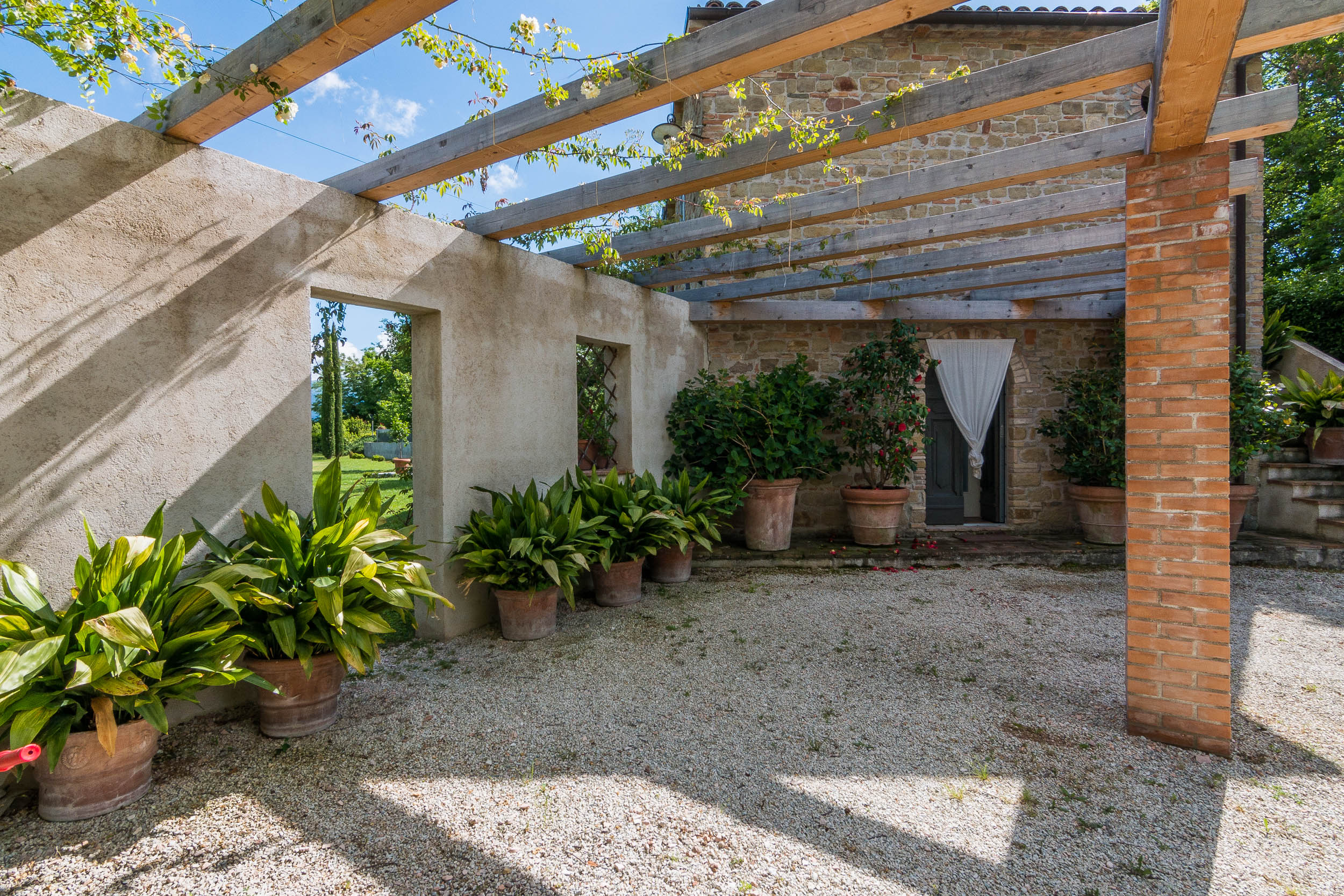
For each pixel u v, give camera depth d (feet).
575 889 5.58
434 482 12.17
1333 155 35.45
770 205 13.24
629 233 15.08
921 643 11.88
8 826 6.36
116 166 7.88
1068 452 20.74
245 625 7.75
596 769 7.57
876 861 5.91
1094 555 18.21
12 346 7.06
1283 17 5.50
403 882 5.68
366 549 8.88
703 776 7.40
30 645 5.63
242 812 6.70
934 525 22.71
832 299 20.34
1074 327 21.40
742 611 13.88
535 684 10.07
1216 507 7.57
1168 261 7.76
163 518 7.68
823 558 17.99
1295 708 8.98
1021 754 7.80
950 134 21.27
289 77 7.25
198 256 8.68
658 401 19.04
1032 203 13.02
